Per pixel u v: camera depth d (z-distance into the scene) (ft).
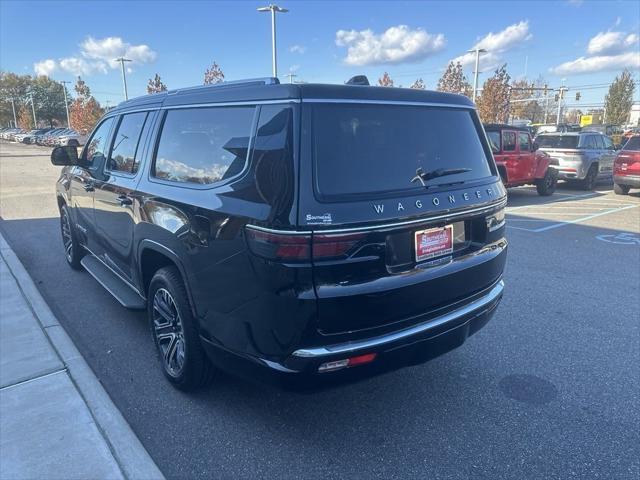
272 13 94.02
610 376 12.50
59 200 20.89
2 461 8.96
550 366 13.03
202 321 10.00
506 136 40.78
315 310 8.07
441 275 9.48
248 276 8.57
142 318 15.89
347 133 8.79
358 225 8.21
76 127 167.12
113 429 9.87
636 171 44.75
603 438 10.05
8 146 157.48
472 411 11.02
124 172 13.64
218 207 9.17
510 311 16.79
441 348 9.87
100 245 16.10
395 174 9.22
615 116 193.47
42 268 20.89
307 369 8.30
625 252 24.81
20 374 11.85
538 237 28.32
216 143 9.88
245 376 9.40
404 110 9.78
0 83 325.01
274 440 9.97
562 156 49.67
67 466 8.87
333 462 9.36
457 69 125.70
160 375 12.44
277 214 8.07
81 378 11.66
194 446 9.77
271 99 8.84
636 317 16.26
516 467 9.22
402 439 10.04
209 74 126.52
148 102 13.29
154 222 11.34
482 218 10.59
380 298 8.53
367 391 11.84
